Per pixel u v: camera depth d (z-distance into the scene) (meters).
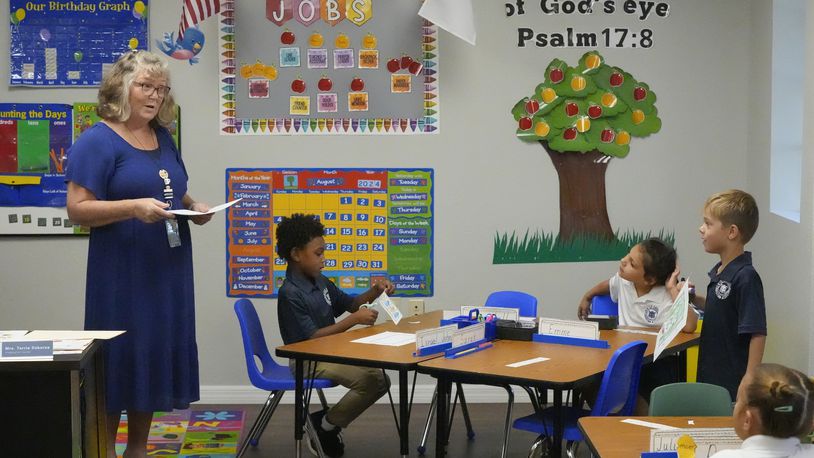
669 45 5.57
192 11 5.23
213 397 5.59
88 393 3.07
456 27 5.19
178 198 3.64
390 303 4.39
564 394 6.02
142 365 3.48
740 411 2.17
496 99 5.54
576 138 5.55
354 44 5.49
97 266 3.48
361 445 4.80
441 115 5.54
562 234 5.60
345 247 5.55
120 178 3.47
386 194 5.55
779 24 5.04
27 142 5.41
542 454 3.91
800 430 2.09
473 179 5.56
